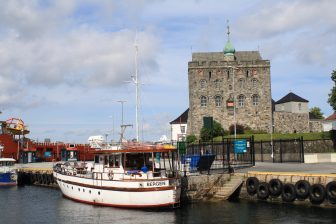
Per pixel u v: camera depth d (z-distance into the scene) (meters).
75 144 86.25
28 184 58.88
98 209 35.34
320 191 32.84
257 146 64.50
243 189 38.59
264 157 59.66
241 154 58.34
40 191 50.53
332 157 53.38
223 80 90.31
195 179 38.28
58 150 90.31
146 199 33.84
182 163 41.09
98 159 38.66
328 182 33.16
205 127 79.44
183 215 32.06
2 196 45.97
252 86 90.19
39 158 88.25
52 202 40.78
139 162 36.62
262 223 28.69
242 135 79.75
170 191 33.62
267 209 32.97
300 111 99.75
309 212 31.22
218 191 38.28
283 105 102.19
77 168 42.78
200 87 90.19
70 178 40.59
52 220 32.31
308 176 34.44
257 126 89.44
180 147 38.91
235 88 90.06
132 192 34.19
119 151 36.12
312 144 65.75
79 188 39.09
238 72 90.44
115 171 36.62
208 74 90.44
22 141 86.75
